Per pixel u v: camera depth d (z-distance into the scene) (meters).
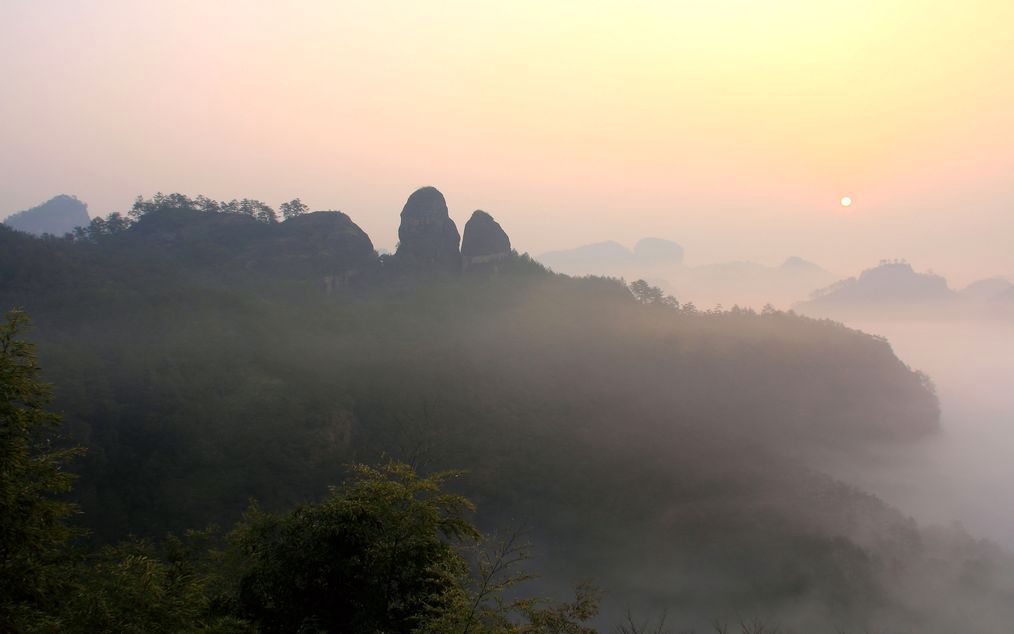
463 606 14.11
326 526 15.11
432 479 16.55
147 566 14.74
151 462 66.31
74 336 90.62
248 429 74.50
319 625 14.52
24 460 12.90
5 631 11.50
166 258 142.12
